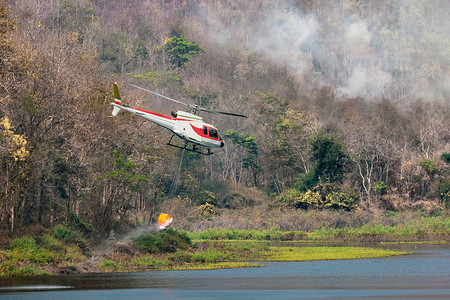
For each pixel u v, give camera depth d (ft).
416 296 179.11
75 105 289.12
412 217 483.10
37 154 272.51
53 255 241.96
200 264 261.03
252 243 360.28
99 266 243.60
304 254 298.15
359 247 339.98
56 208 308.40
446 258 282.56
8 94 259.60
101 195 340.80
